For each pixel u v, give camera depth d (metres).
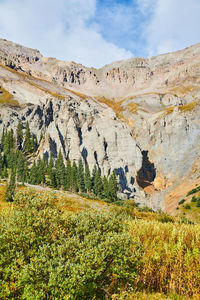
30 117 135.75
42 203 9.95
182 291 8.45
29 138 115.00
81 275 6.53
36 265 6.43
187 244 12.20
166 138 136.75
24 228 8.39
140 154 122.62
